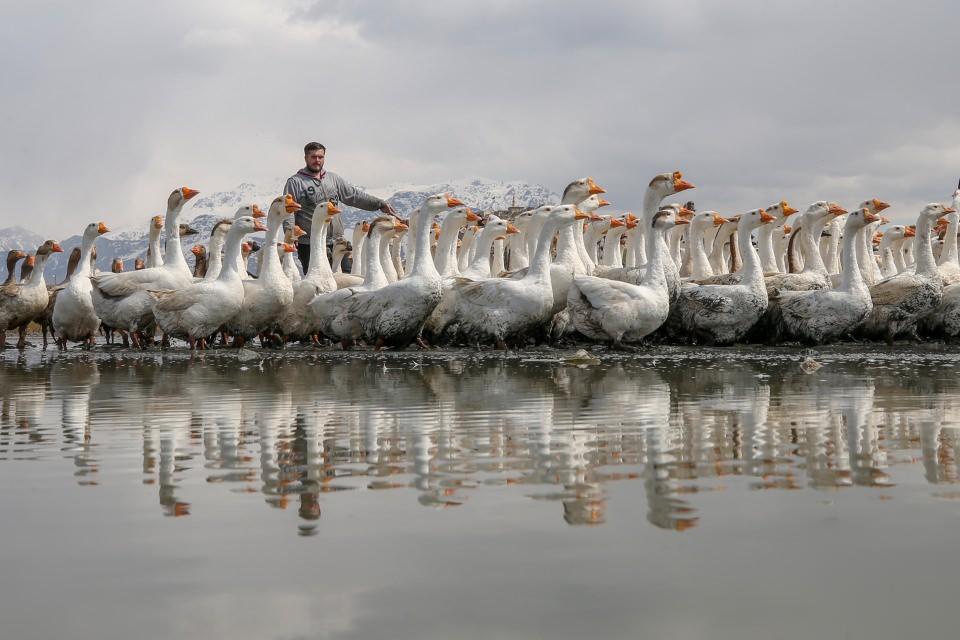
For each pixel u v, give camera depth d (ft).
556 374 38.75
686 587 11.85
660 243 54.08
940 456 19.21
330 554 13.15
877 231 101.14
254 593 11.80
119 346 62.95
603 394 30.86
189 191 59.88
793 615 11.03
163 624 10.93
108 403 29.60
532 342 59.57
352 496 16.26
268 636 10.59
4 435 23.20
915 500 15.60
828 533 13.82
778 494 16.07
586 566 12.58
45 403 29.76
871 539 13.56
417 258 54.80
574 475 17.69
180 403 29.35
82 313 61.62
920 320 63.10
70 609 11.38
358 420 25.03
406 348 57.11
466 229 79.30
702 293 57.21
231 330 58.49
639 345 55.26
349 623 10.89
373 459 19.45
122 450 20.93
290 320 60.85
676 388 32.65
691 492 16.29
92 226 63.67
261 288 57.31
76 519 15.05
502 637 10.48
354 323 55.98
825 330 56.65
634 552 13.07
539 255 54.29
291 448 20.89
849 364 43.09
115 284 57.72
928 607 11.22
